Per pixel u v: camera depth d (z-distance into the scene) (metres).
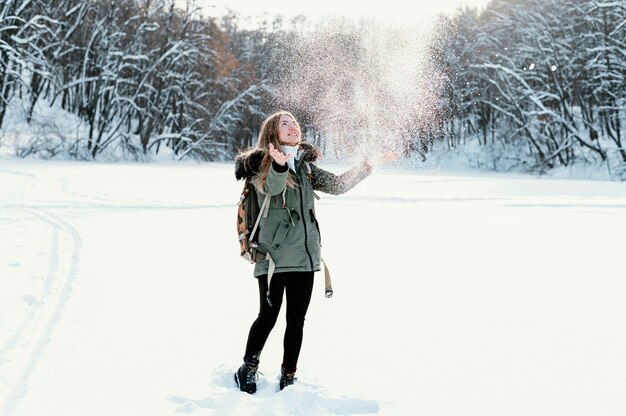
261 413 2.81
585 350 3.79
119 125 54.78
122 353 3.71
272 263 3.17
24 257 6.94
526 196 20.34
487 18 64.75
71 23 54.19
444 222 11.88
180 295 5.31
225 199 16.44
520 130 59.34
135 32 58.00
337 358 3.66
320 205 15.76
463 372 3.39
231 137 67.31
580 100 56.53
